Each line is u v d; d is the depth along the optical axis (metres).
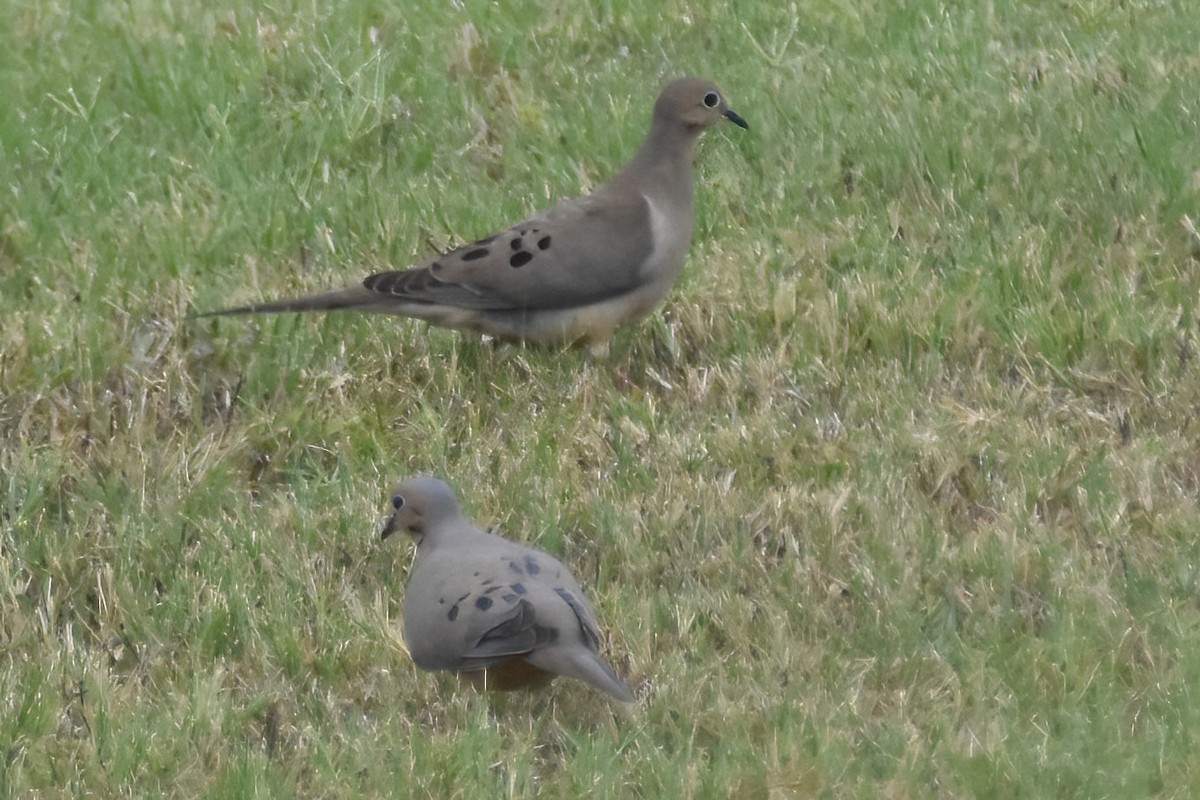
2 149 15.15
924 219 13.92
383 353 12.27
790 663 9.30
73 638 9.69
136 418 11.49
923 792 8.39
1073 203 13.91
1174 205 13.79
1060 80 15.70
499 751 8.71
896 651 9.41
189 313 12.38
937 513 10.59
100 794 8.46
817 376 12.05
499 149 15.30
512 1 17.66
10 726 8.81
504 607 8.34
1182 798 8.35
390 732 8.83
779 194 14.31
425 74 16.41
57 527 10.62
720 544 10.38
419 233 13.84
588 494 10.70
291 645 9.48
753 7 17.58
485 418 11.80
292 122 15.51
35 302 13.05
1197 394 11.72
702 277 13.14
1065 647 9.30
